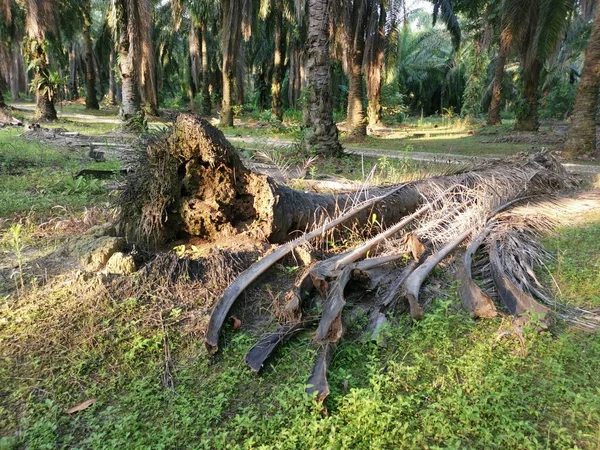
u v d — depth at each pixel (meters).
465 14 30.23
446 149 15.88
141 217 4.74
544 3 15.98
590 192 8.06
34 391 2.81
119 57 17.53
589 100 12.79
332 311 3.31
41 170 9.08
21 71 47.72
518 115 21.94
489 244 4.79
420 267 4.16
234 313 3.71
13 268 4.28
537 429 2.49
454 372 2.96
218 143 4.49
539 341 3.26
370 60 20.94
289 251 4.45
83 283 3.82
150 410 2.70
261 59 37.00
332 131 12.27
